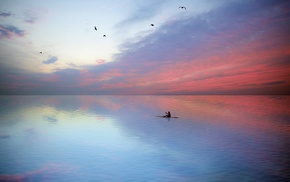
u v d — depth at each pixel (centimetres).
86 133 2778
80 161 1769
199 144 2259
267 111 5341
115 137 2566
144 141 2389
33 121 3697
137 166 1675
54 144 2250
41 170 1576
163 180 1441
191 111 5494
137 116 4472
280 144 2222
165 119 4012
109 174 1526
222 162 1742
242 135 2653
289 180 1404
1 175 1484
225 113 4972
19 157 1842
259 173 1518
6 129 2997
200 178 1463
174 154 1952
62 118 4084
